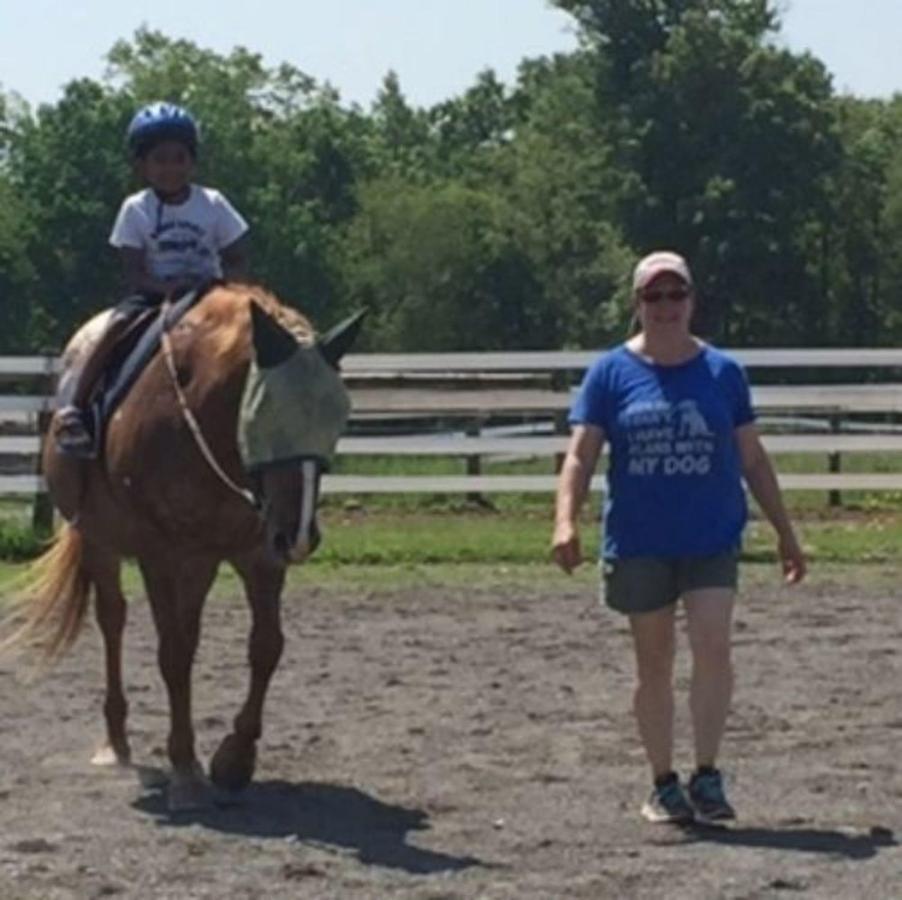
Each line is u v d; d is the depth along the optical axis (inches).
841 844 311.1
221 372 334.3
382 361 760.3
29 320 2797.7
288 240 2935.5
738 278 2527.1
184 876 293.4
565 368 764.0
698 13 2534.5
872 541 714.8
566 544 314.7
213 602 594.9
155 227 365.4
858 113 2851.9
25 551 695.1
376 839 317.4
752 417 323.6
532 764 373.4
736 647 511.8
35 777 366.3
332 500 822.5
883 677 467.5
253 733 351.9
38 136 2839.6
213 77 3238.2
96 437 357.4
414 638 529.3
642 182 2564.0
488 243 2866.6
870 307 2630.4
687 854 304.8
